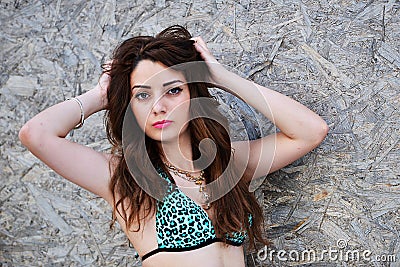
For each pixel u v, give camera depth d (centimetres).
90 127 224
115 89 180
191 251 176
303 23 215
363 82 213
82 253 227
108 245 226
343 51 213
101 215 226
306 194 217
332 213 216
